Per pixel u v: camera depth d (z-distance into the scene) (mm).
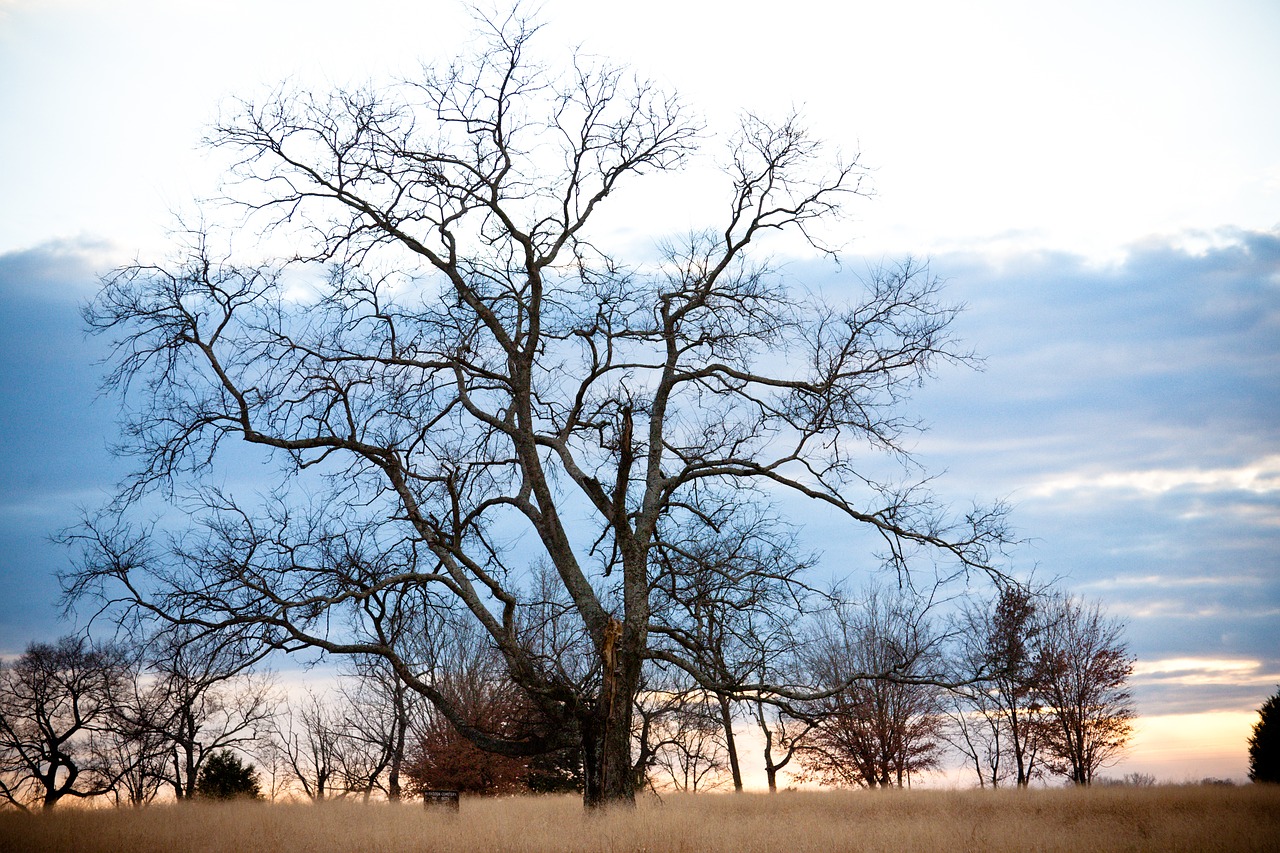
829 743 37375
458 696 36750
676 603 20125
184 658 16922
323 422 19062
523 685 18391
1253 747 34625
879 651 34906
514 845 13727
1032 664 33812
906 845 14156
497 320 20469
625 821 15523
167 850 13797
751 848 13578
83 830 16266
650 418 21078
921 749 37500
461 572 19031
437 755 36594
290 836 15055
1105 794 24859
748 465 20266
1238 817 18812
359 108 19109
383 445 19234
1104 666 36688
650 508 20094
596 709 18234
